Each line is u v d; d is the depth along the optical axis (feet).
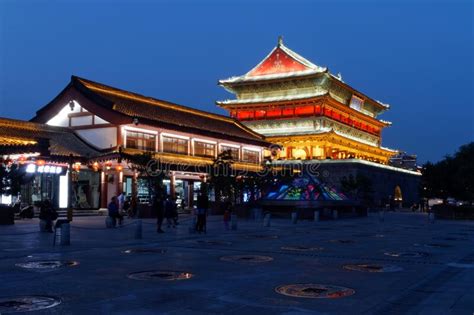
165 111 230.27
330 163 312.29
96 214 182.60
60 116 206.80
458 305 38.45
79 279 47.80
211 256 66.08
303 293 42.42
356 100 401.08
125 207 175.52
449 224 157.48
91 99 195.31
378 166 335.06
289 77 352.90
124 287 44.14
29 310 35.63
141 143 202.08
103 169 192.24
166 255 66.64
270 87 369.09
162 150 211.20
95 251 70.23
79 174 192.13
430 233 116.06
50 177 179.83
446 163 251.39
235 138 246.68
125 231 106.32
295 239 93.40
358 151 398.21
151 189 167.84
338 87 370.32
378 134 453.99
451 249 79.20
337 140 353.92
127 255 66.13
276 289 43.96
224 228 120.37
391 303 39.01
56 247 74.28
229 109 377.71
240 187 182.60
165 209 119.75
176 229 114.21
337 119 371.97
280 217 178.70
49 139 168.66
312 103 346.95
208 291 42.75
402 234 111.45
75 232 102.89
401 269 56.54
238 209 174.09
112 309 36.17
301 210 168.76
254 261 61.67
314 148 347.56
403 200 382.63
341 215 192.95
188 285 45.34
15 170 123.54
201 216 104.83
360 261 63.05
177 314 34.99
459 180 217.36
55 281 46.68
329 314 35.37
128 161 172.65
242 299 39.83
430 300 40.19
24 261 59.57
